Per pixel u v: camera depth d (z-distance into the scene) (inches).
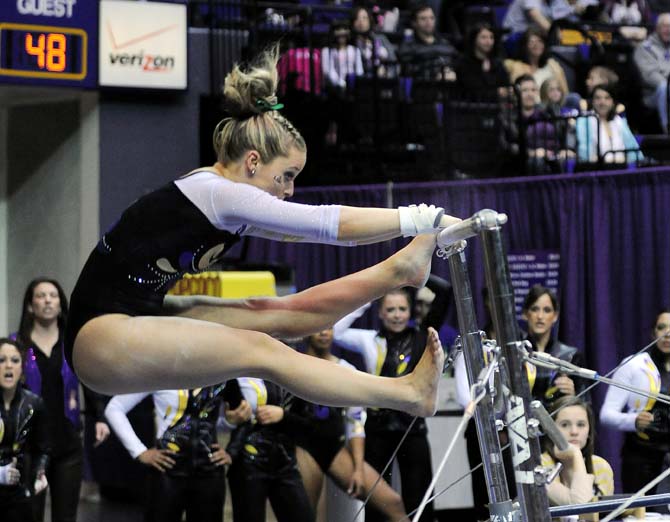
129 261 167.5
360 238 162.6
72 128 583.5
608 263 451.5
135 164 565.3
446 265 455.5
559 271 457.1
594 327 450.6
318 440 324.8
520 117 540.1
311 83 568.1
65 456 371.9
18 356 343.6
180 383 164.4
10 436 344.2
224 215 166.7
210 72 577.0
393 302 345.4
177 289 431.5
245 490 334.0
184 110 573.6
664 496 179.3
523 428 149.4
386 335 348.5
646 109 622.8
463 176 538.0
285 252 513.0
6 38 529.0
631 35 678.5
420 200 483.8
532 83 556.7
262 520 335.0
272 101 174.7
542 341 351.6
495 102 554.3
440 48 610.2
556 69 601.9
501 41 623.5
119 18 547.8
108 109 561.0
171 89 558.6
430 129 557.9
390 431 349.1
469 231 152.3
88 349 165.2
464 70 578.9
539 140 542.9
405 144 557.9
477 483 360.5
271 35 581.3
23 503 348.5
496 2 714.2
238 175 172.7
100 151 559.8
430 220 161.2
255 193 166.1
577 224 456.1
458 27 690.8
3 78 529.7
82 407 530.6
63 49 539.8
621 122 558.6
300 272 510.3
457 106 544.1
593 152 542.3
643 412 336.2
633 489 339.0
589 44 658.8
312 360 165.2
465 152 542.0
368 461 347.9
